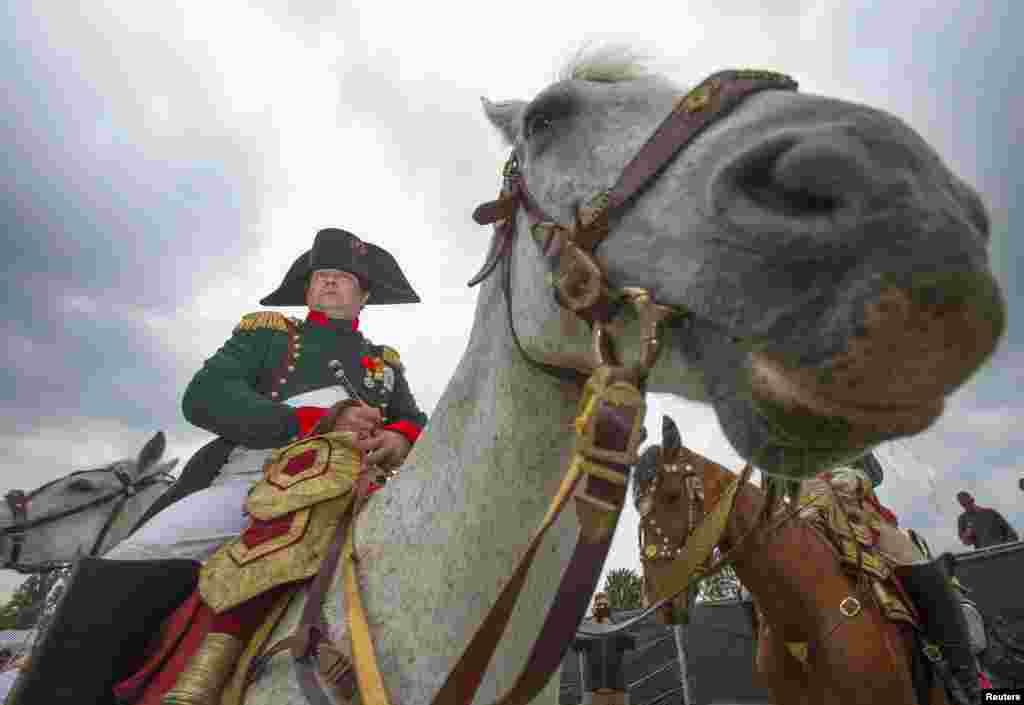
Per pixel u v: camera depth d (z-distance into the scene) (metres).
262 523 1.59
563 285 1.20
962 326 0.75
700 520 3.01
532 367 1.41
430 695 1.37
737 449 0.94
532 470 1.42
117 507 4.01
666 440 3.13
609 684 7.13
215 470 1.97
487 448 1.45
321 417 1.84
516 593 1.07
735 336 0.91
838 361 0.78
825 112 0.93
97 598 1.54
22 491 3.99
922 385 0.78
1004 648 4.57
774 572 2.90
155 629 1.61
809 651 2.88
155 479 4.12
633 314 1.14
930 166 0.84
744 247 0.90
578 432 1.00
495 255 1.60
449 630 1.40
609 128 1.34
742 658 8.07
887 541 3.35
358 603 1.47
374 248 2.56
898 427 0.84
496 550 1.41
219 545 1.74
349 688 1.35
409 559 1.49
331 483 1.62
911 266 0.75
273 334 2.10
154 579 1.62
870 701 2.68
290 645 1.42
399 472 1.66
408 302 2.70
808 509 3.10
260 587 1.48
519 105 1.84
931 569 3.15
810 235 0.81
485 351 1.54
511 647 1.40
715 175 0.94
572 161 1.36
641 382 1.00
